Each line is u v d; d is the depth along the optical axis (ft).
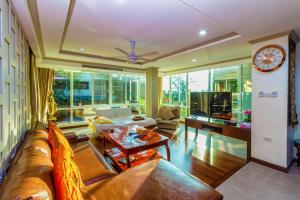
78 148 7.97
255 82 9.24
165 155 10.53
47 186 3.02
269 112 8.73
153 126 15.96
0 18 4.06
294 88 9.14
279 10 6.11
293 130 9.45
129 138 9.58
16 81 5.92
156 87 19.94
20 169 3.38
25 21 6.48
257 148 9.25
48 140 6.15
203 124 12.21
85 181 5.15
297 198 6.34
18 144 6.10
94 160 6.61
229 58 14.67
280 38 8.30
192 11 6.70
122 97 22.79
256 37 8.82
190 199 3.91
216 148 11.80
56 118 18.16
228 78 16.90
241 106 15.76
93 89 20.42
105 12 6.80
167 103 24.81
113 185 4.60
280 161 8.40
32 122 10.41
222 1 5.59
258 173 8.20
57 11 6.32
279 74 8.33
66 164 3.63
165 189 4.32
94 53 13.69
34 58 11.42
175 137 14.56
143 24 7.95
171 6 6.32
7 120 4.62
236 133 10.20
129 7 6.40
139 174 5.09
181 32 9.02
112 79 21.74
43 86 16.53
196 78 20.25
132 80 23.56
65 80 18.65
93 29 8.57
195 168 8.79
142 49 12.45
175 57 14.28
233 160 9.78
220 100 11.85
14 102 5.57
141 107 24.36
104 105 21.24
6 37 4.61
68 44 11.12
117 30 8.71
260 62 9.00
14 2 5.18
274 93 8.50
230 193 6.67
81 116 19.71
